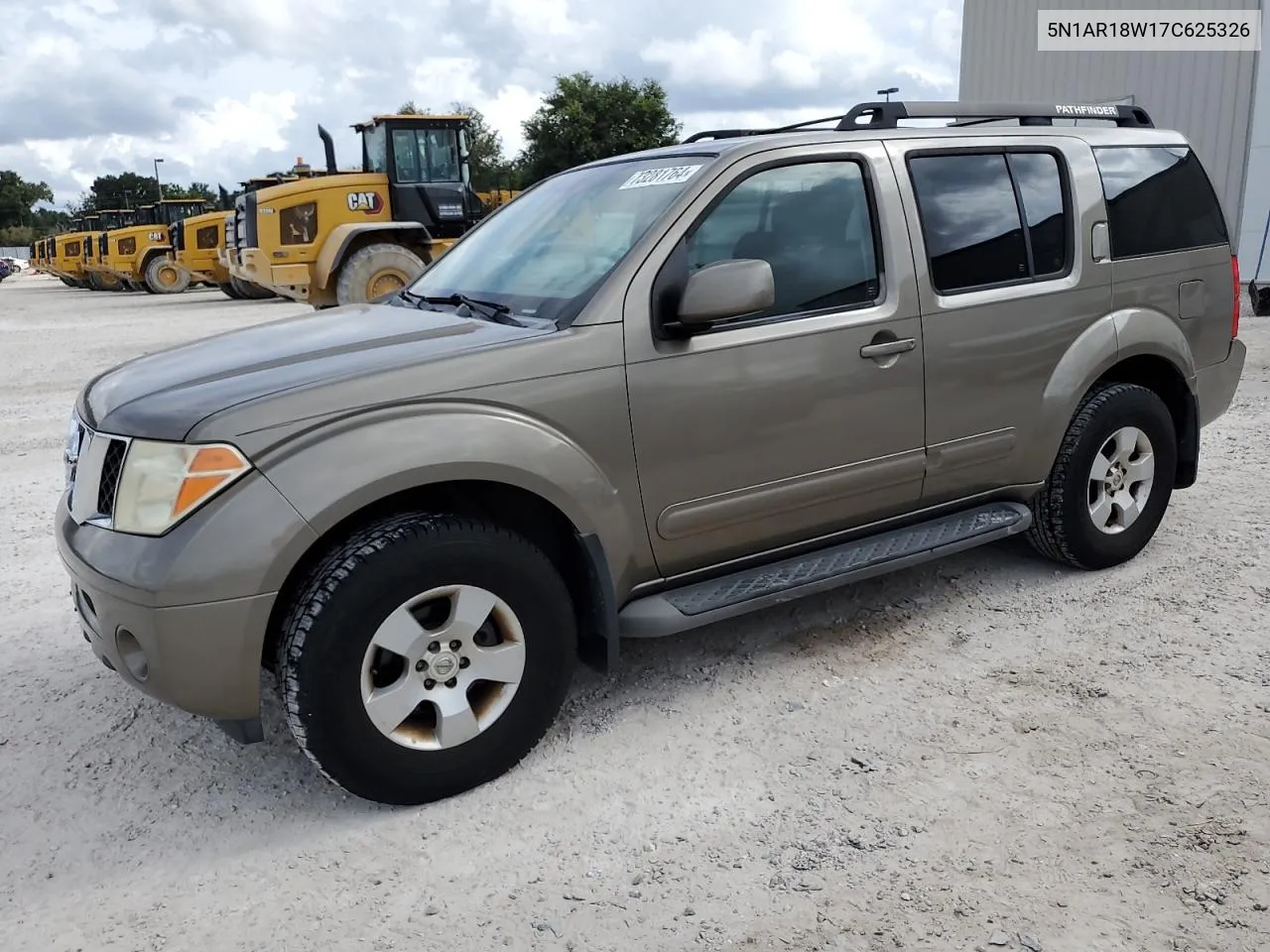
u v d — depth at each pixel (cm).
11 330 1739
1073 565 444
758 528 347
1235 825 268
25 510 598
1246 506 531
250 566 258
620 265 317
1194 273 455
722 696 352
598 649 325
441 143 1689
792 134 358
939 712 334
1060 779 293
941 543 376
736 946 234
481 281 370
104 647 282
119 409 286
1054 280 406
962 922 238
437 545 278
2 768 322
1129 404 428
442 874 264
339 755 276
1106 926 235
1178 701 334
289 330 355
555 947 236
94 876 270
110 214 3550
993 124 443
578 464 301
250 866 271
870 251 362
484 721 297
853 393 353
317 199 1612
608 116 5472
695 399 322
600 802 293
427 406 282
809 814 282
